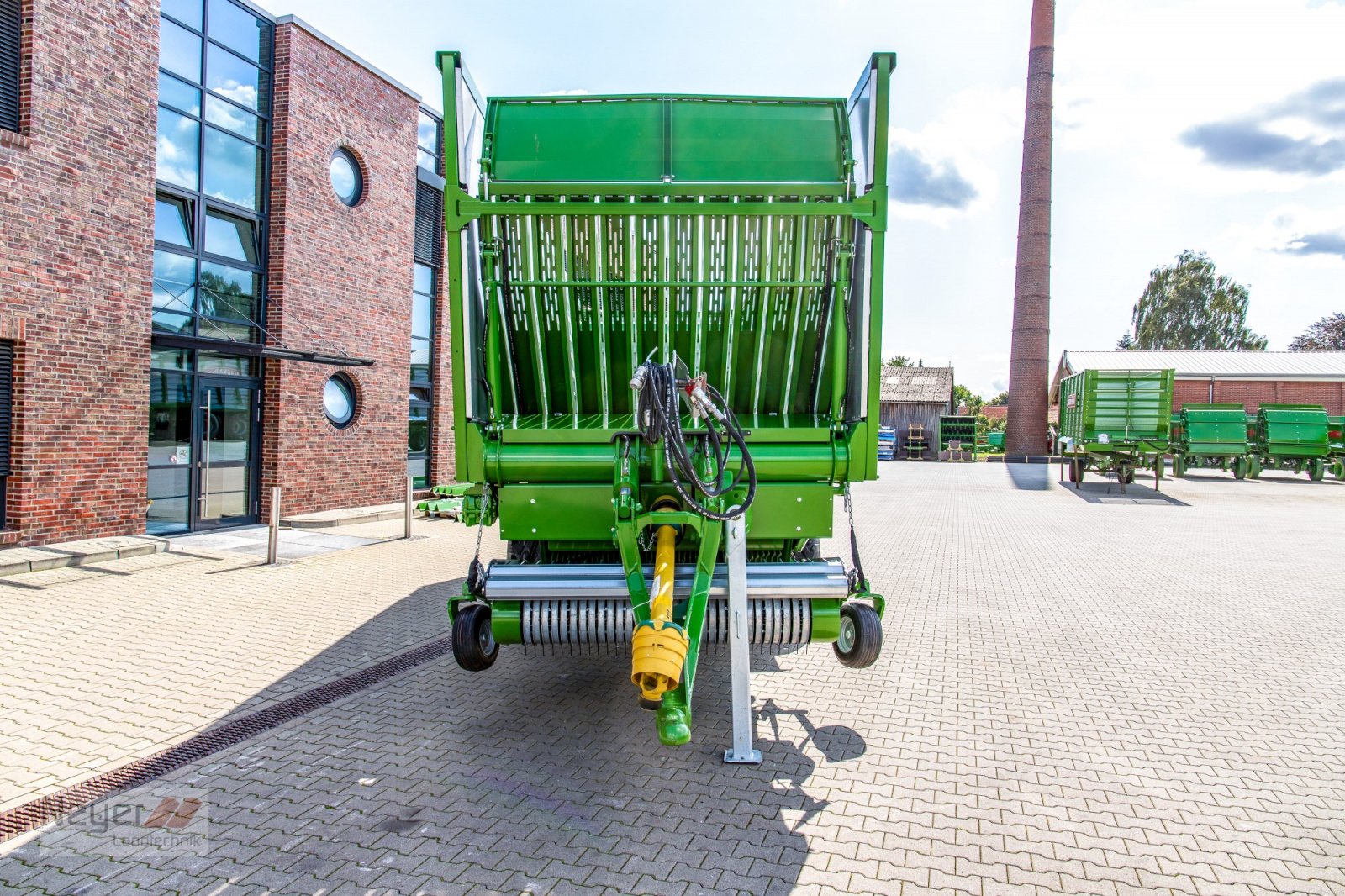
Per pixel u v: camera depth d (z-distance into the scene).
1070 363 40.22
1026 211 35.19
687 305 4.70
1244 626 6.97
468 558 9.74
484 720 4.61
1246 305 65.50
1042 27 34.50
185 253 10.55
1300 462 25.38
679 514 4.02
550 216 4.38
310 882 2.95
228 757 4.04
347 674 5.36
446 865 3.08
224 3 10.98
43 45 8.51
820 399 4.88
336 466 12.82
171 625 6.39
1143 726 4.64
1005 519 14.72
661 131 4.50
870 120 4.19
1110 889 2.98
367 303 13.33
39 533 8.68
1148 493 20.06
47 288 8.63
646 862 3.12
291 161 11.75
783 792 3.75
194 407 10.79
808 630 4.12
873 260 4.23
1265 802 3.71
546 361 4.84
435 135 15.60
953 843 3.30
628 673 5.52
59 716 4.51
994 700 5.08
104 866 3.03
